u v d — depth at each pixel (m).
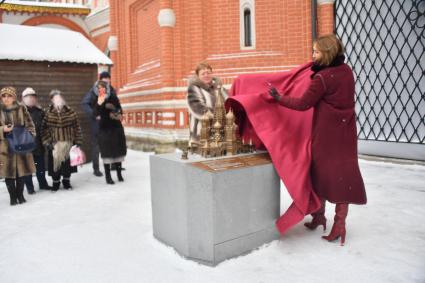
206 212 3.02
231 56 9.51
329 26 8.45
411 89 7.29
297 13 8.82
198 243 3.12
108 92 6.52
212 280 2.81
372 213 4.36
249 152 3.65
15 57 7.12
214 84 4.31
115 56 13.07
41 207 5.12
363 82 8.10
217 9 9.59
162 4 9.69
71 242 3.70
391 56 7.55
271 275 2.86
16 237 3.90
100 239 3.76
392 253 3.21
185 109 9.90
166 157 3.46
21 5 14.92
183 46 9.89
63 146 6.00
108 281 2.85
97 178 7.13
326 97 3.21
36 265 3.18
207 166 3.08
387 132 7.74
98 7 15.64
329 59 3.22
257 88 3.88
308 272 2.90
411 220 4.08
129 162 9.05
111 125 6.45
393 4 7.45
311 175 3.40
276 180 3.48
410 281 2.71
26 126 5.26
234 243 3.17
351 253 3.23
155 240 3.68
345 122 3.23
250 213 3.27
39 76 7.67
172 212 3.36
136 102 11.80
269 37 9.20
